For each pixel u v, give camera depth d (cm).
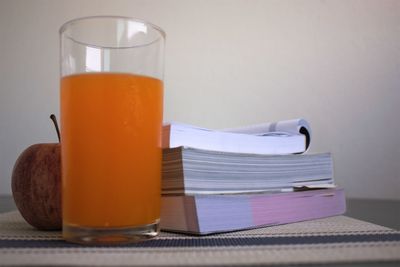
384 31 68
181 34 71
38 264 22
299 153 42
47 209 33
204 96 71
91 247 27
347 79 68
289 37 70
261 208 36
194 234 31
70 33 30
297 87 69
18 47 72
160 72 31
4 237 31
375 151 67
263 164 37
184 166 31
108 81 28
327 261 24
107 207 27
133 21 30
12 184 35
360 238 30
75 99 28
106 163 27
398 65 67
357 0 69
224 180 34
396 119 67
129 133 28
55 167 34
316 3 70
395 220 42
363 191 67
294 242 29
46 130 72
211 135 34
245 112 70
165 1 72
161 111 31
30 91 72
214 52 71
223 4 71
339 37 69
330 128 68
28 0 73
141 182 28
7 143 72
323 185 43
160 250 26
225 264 23
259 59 70
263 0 71
